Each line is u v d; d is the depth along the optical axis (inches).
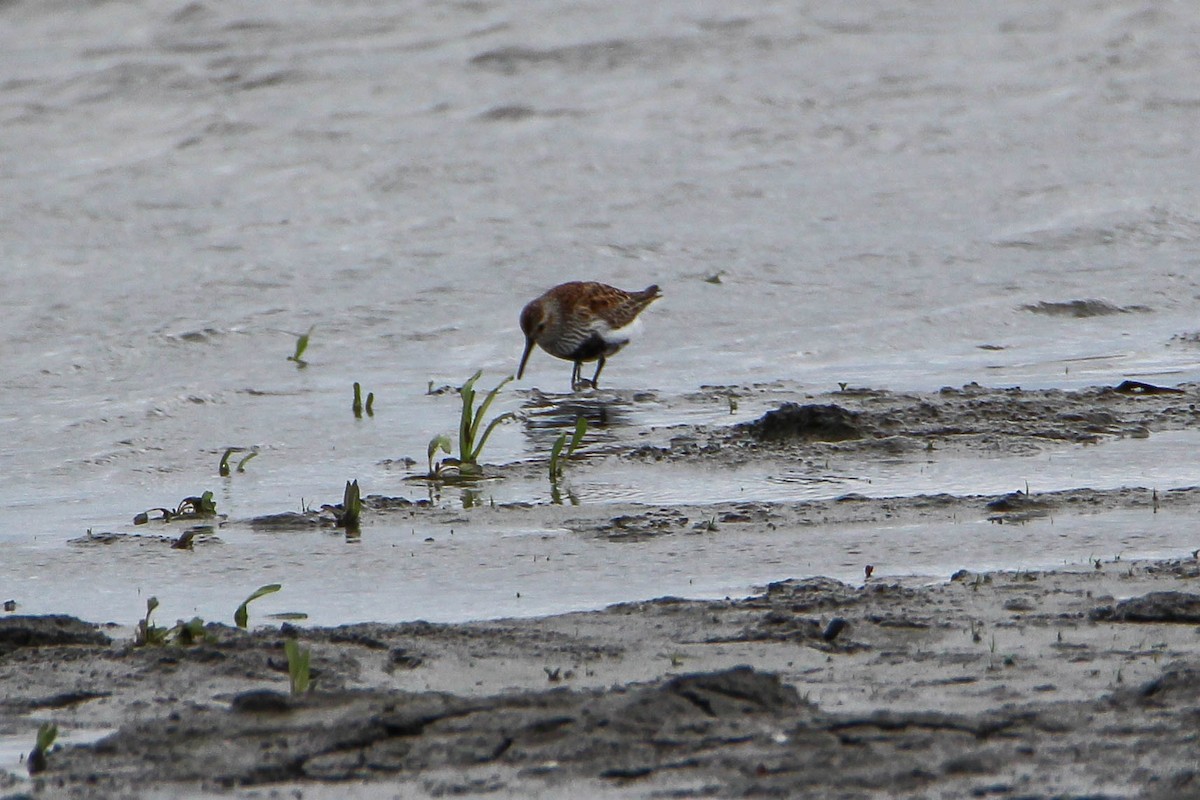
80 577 379.6
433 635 306.2
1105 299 796.6
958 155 1143.6
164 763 231.9
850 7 1605.6
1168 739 231.1
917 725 238.7
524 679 277.1
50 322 757.9
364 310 781.9
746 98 1305.4
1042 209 988.6
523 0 1644.9
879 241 916.6
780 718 245.0
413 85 1370.6
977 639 296.8
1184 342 714.2
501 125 1246.3
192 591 365.4
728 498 451.8
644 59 1438.2
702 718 243.4
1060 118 1246.9
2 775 230.1
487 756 230.5
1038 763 221.8
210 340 729.0
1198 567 353.4
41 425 578.6
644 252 897.5
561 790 216.8
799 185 1066.7
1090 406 571.5
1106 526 405.4
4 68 1443.2
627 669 282.7
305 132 1230.9
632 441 541.3
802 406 539.5
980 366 674.2
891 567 370.0
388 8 1620.3
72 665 288.0
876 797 210.8
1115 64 1403.8
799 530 408.8
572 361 694.5
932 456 501.0
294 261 887.1
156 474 507.2
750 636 302.2
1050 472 476.1
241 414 596.1
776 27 1536.7
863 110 1274.6
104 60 1454.2
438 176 1098.7
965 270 855.7
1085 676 270.7
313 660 286.0
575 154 1156.5
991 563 371.9
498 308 792.3
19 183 1107.9
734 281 833.5
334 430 568.4
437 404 615.5
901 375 657.6
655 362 695.7
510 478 486.9
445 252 904.3
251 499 467.8
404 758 231.1
